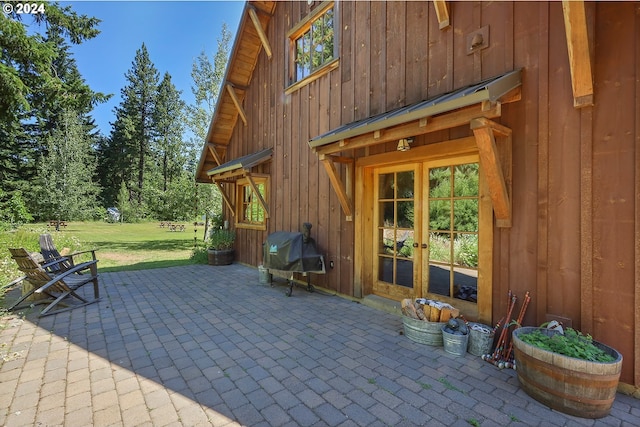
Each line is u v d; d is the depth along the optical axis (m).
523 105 2.81
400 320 3.79
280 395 2.22
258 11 6.49
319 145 4.12
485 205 3.12
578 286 2.48
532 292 2.75
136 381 2.39
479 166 3.20
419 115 2.82
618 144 2.29
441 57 3.52
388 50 4.13
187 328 3.51
